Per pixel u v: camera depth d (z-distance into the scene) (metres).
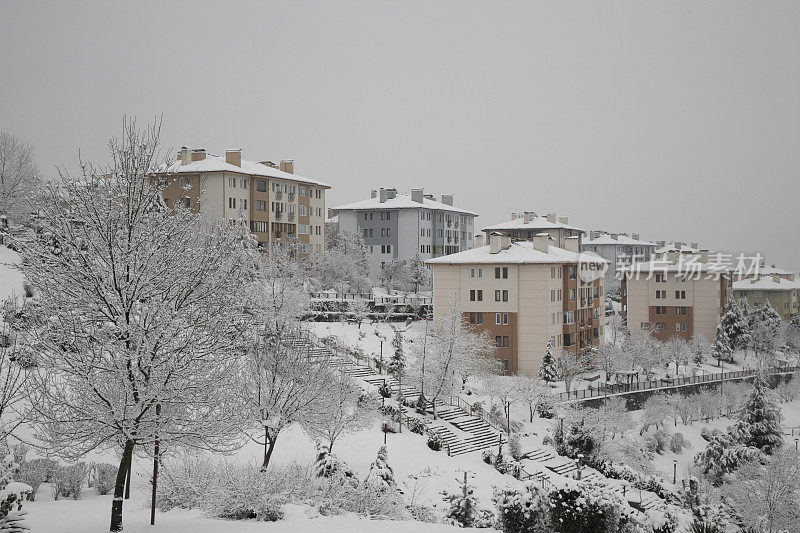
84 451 19.70
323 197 100.62
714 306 87.38
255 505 22.27
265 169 90.31
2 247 52.94
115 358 19.28
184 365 19.69
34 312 19.31
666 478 47.69
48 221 19.67
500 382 54.53
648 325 88.81
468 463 41.19
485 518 23.70
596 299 80.12
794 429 63.94
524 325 67.44
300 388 32.09
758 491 37.00
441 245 115.38
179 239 20.61
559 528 18.14
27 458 28.41
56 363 18.98
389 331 68.75
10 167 62.78
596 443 47.75
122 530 19.50
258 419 30.17
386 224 111.19
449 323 53.03
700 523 22.75
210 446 21.22
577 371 65.88
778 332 96.50
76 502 24.91
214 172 80.19
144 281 19.61
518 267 67.50
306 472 26.91
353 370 53.66
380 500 25.25
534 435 50.38
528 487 19.47
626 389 64.62
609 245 139.12
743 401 66.19
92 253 19.36
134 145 20.20
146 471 27.88
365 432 42.88
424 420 47.19
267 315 50.69
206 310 20.28
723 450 48.25
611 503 17.89
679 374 77.31
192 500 24.44
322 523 21.34
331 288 82.06
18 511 17.31
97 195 19.73
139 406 19.16
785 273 126.88
